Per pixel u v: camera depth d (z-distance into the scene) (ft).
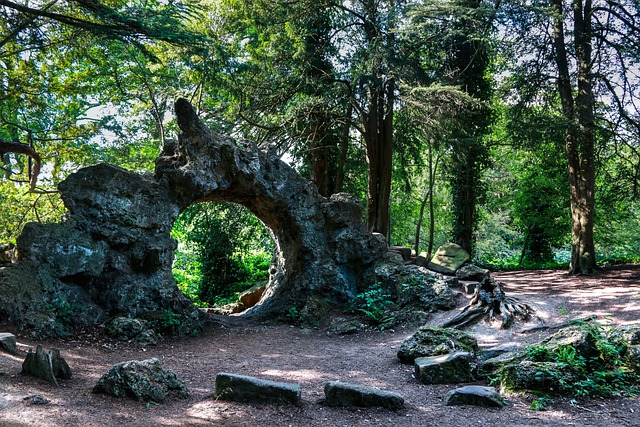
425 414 20.13
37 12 39.29
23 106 60.95
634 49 58.95
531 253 91.25
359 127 67.26
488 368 25.88
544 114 61.36
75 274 36.40
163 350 33.22
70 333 32.96
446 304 43.47
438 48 69.36
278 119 65.36
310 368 29.40
